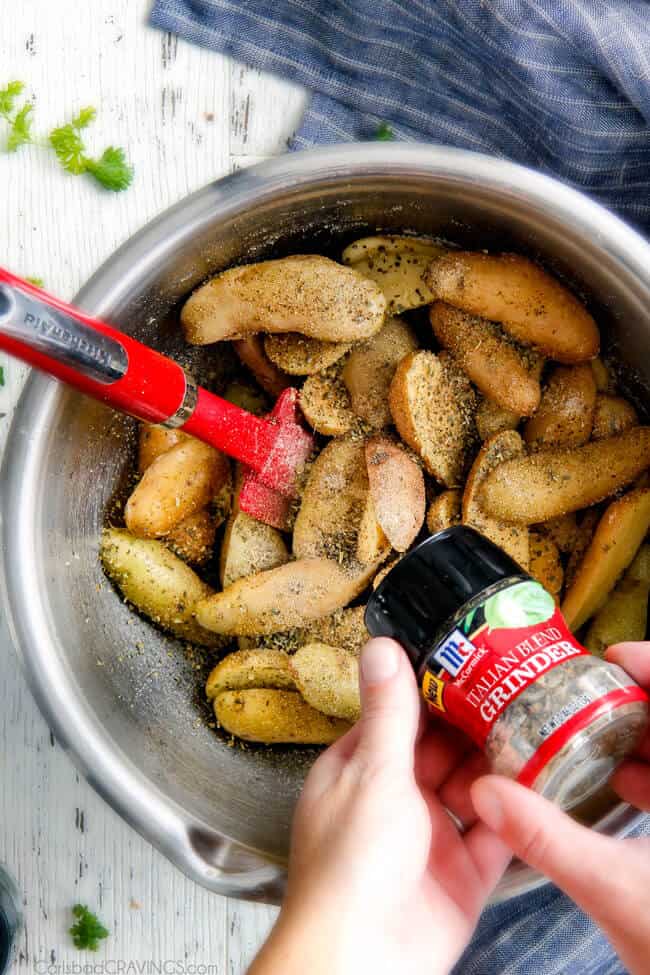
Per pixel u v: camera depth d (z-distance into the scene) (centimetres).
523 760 43
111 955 61
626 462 54
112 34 61
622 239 50
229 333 55
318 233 56
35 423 51
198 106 61
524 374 55
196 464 56
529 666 44
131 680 56
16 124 60
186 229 52
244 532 56
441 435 55
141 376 49
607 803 50
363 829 43
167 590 56
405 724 44
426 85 59
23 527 51
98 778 50
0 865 61
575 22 56
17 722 61
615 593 56
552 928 59
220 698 56
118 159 60
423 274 55
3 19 61
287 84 61
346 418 55
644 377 55
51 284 61
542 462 54
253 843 53
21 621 51
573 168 59
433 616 45
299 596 54
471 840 49
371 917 42
